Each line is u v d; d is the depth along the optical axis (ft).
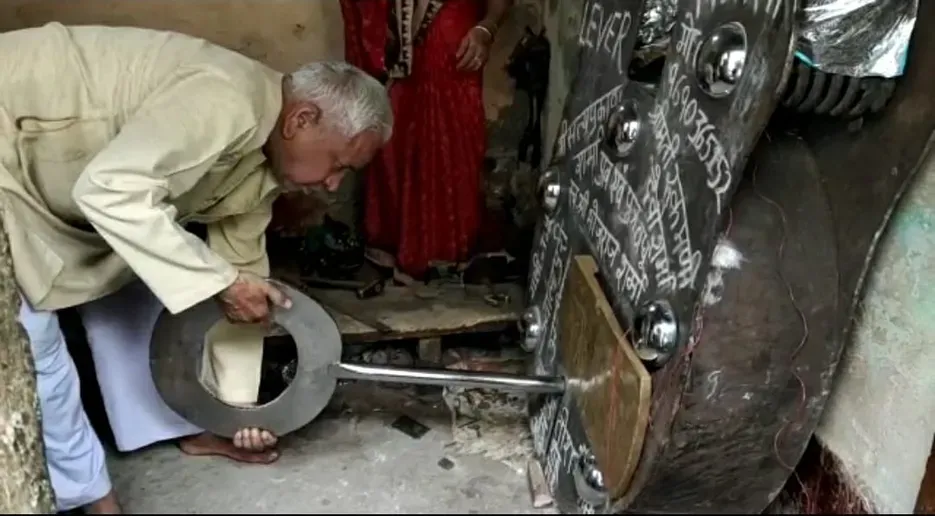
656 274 5.52
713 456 5.33
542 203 7.32
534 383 6.63
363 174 8.86
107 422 7.55
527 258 9.17
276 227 9.16
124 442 7.06
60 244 6.17
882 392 5.88
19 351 5.75
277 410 6.68
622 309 5.90
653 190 5.65
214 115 5.69
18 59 5.93
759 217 5.19
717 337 5.09
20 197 5.96
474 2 8.13
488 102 9.19
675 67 5.54
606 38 6.57
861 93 5.18
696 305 5.09
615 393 5.61
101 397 7.64
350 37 8.27
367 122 6.10
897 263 5.74
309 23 8.88
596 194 6.47
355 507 6.73
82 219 6.32
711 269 5.07
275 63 8.96
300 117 6.04
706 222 5.08
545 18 9.02
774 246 5.16
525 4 8.97
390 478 7.02
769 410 5.24
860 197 5.29
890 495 5.80
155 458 7.15
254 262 6.91
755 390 5.17
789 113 5.60
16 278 5.85
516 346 8.64
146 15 8.64
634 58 6.12
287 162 6.26
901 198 5.66
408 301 8.52
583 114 6.85
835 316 5.20
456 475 7.07
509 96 9.20
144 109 5.71
